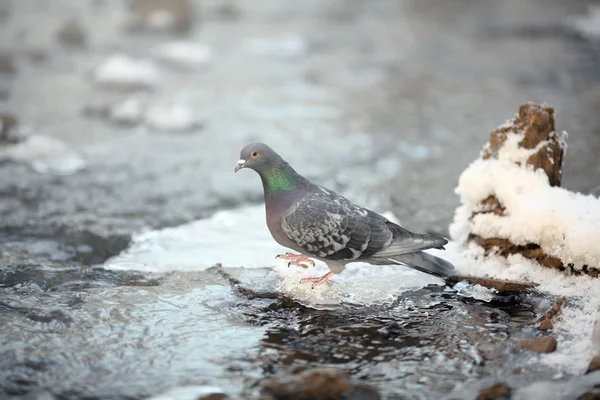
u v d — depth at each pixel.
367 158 15.77
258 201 13.25
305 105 20.19
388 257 8.54
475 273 9.39
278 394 6.68
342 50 26.97
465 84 21.94
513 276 9.17
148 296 8.89
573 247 8.84
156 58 25.03
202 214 12.51
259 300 8.80
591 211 9.12
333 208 8.55
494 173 9.73
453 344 7.73
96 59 24.69
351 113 19.33
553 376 6.97
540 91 20.83
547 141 9.73
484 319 8.33
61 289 9.21
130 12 29.59
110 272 9.72
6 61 22.80
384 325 8.20
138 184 14.00
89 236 11.30
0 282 9.38
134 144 16.62
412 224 11.96
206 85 22.27
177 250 10.46
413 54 26.08
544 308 8.51
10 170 14.41
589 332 7.73
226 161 15.62
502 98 20.28
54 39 27.16
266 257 10.12
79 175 14.41
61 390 6.84
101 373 7.15
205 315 8.43
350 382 6.95
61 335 7.89
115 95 20.73
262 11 34.16
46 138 15.76
